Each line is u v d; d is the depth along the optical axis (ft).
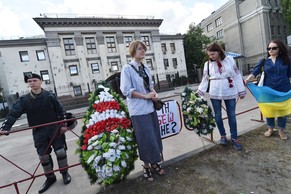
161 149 8.86
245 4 103.55
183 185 8.11
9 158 16.74
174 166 9.66
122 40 84.48
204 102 11.79
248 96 30.83
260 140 11.34
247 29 104.73
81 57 77.05
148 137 7.97
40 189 9.36
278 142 10.87
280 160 9.20
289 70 10.46
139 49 8.00
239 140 11.63
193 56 107.45
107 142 7.68
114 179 7.91
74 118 9.21
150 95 7.91
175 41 98.89
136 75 7.93
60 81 73.26
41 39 72.08
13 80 68.80
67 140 19.19
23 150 19.16
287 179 7.89
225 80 10.02
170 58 97.60
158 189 8.02
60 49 73.41
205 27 134.51
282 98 10.41
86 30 77.87
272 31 98.12
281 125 11.04
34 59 71.77
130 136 8.33
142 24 88.48
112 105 8.47
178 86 88.28
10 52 68.33
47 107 9.09
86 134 7.96
